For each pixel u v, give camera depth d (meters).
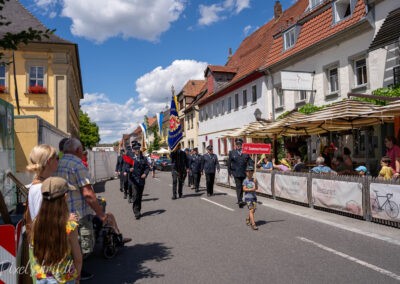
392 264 5.11
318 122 14.27
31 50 25.41
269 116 24.25
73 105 34.16
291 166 16.67
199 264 5.39
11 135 7.93
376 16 15.20
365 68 16.23
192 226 8.14
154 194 14.99
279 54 23.12
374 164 15.37
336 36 17.23
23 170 10.85
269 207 10.66
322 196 9.73
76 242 2.98
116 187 19.77
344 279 4.57
